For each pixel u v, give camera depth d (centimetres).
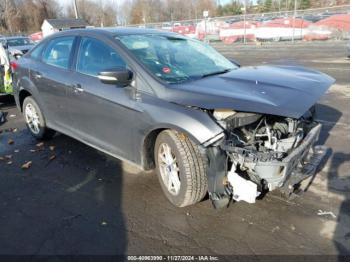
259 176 299
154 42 410
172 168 337
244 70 404
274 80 354
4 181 420
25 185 408
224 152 301
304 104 303
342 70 1098
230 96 304
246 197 301
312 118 411
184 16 6378
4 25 6188
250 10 6006
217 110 304
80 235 313
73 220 335
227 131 298
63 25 3591
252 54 1748
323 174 404
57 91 459
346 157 448
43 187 401
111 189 390
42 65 495
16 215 346
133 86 356
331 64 1237
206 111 305
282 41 2442
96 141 421
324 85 361
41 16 6738
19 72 544
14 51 1605
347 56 1443
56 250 295
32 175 432
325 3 5228
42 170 445
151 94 340
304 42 2270
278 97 308
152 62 367
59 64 466
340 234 302
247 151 292
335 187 376
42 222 333
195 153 318
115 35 402
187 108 312
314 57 1470
